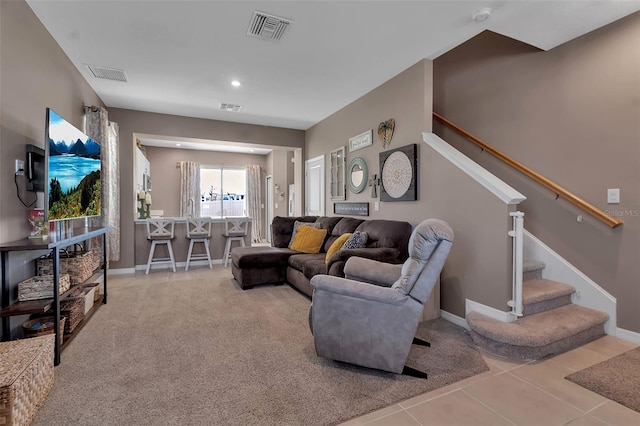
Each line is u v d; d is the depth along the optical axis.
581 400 1.75
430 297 2.98
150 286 4.15
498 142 3.43
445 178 3.03
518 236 2.42
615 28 2.55
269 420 1.56
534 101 3.11
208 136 5.54
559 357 2.24
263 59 3.33
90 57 3.28
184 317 3.00
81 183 2.79
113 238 4.62
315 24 2.68
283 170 8.46
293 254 4.20
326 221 4.65
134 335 2.58
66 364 2.11
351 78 3.81
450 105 3.97
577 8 2.39
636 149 2.45
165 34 2.85
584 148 2.75
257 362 2.14
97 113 3.85
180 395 1.77
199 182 8.81
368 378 1.95
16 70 2.29
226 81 3.89
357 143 4.49
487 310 2.61
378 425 1.54
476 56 3.66
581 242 2.80
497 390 1.84
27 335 2.21
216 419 1.57
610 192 2.59
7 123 2.19
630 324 2.50
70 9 2.48
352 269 2.59
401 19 2.60
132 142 5.01
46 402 1.69
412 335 1.90
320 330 2.07
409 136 3.53
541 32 2.72
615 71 2.55
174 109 5.00
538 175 2.99
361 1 2.36
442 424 1.55
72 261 2.64
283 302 3.47
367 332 1.97
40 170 2.58
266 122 5.80
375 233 3.46
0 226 2.09
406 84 3.56
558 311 2.66
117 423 1.54
